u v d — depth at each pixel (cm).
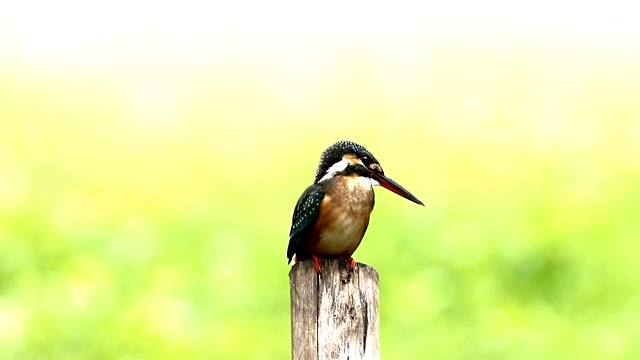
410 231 1593
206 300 1434
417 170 2014
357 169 722
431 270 1478
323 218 707
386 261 1516
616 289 1426
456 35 2839
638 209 1697
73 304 1367
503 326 1314
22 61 2694
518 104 2350
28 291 1403
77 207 1802
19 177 1891
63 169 2023
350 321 580
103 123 2323
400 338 1315
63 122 2295
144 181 1991
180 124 2342
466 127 2231
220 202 1883
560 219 1655
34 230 1608
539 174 1955
